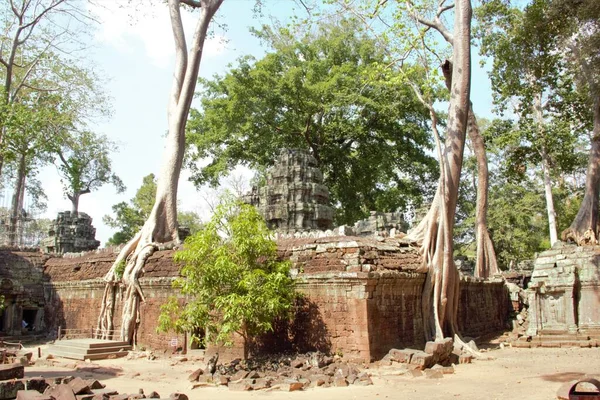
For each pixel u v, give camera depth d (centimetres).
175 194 2562
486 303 2559
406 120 3956
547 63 2647
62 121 2858
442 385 1300
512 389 1234
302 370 1416
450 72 2208
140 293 2145
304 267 1702
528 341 2220
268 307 1441
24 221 3556
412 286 1831
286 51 3847
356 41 3869
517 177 3378
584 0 2209
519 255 4200
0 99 2133
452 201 1945
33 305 2808
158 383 1409
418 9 2161
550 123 3203
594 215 2609
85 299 2527
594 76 2333
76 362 1848
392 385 1302
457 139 1992
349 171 4184
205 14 2694
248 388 1266
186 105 2659
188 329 1474
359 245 1630
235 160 4081
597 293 2244
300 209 2977
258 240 1486
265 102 3650
